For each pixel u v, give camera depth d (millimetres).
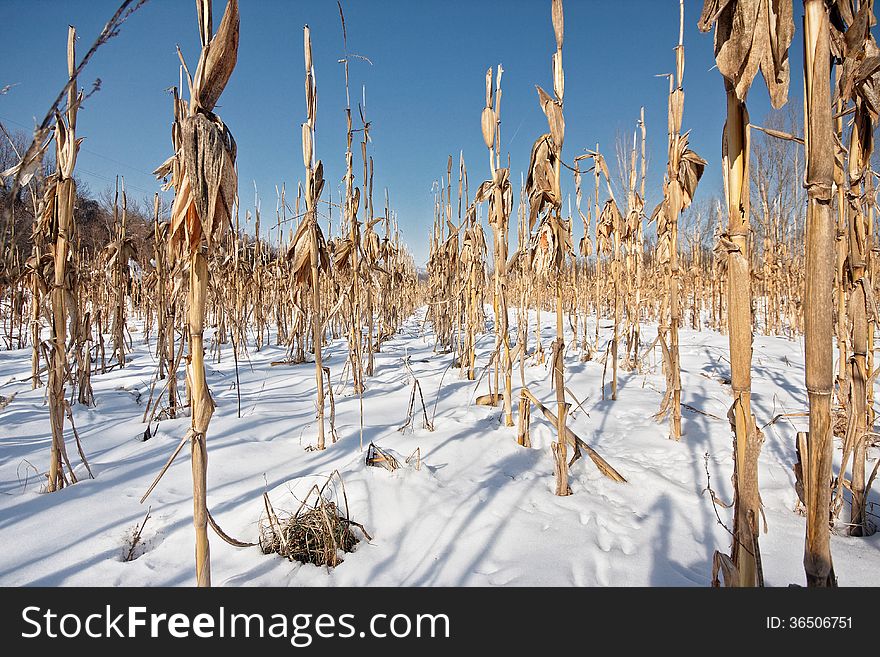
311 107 3219
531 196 2797
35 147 1036
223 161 1294
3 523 2189
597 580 1895
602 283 11188
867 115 1817
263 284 9000
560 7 2561
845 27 1243
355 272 4523
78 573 1849
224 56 1301
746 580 1307
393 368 6562
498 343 4289
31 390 4949
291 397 4863
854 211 1917
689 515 2422
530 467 3080
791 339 8969
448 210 6465
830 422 1158
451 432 3584
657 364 6465
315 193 3418
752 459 1280
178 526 2191
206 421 1447
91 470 2834
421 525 2270
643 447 3430
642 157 5840
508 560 2012
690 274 10680
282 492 2439
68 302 2703
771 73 1118
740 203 1241
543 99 2650
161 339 4230
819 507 1188
